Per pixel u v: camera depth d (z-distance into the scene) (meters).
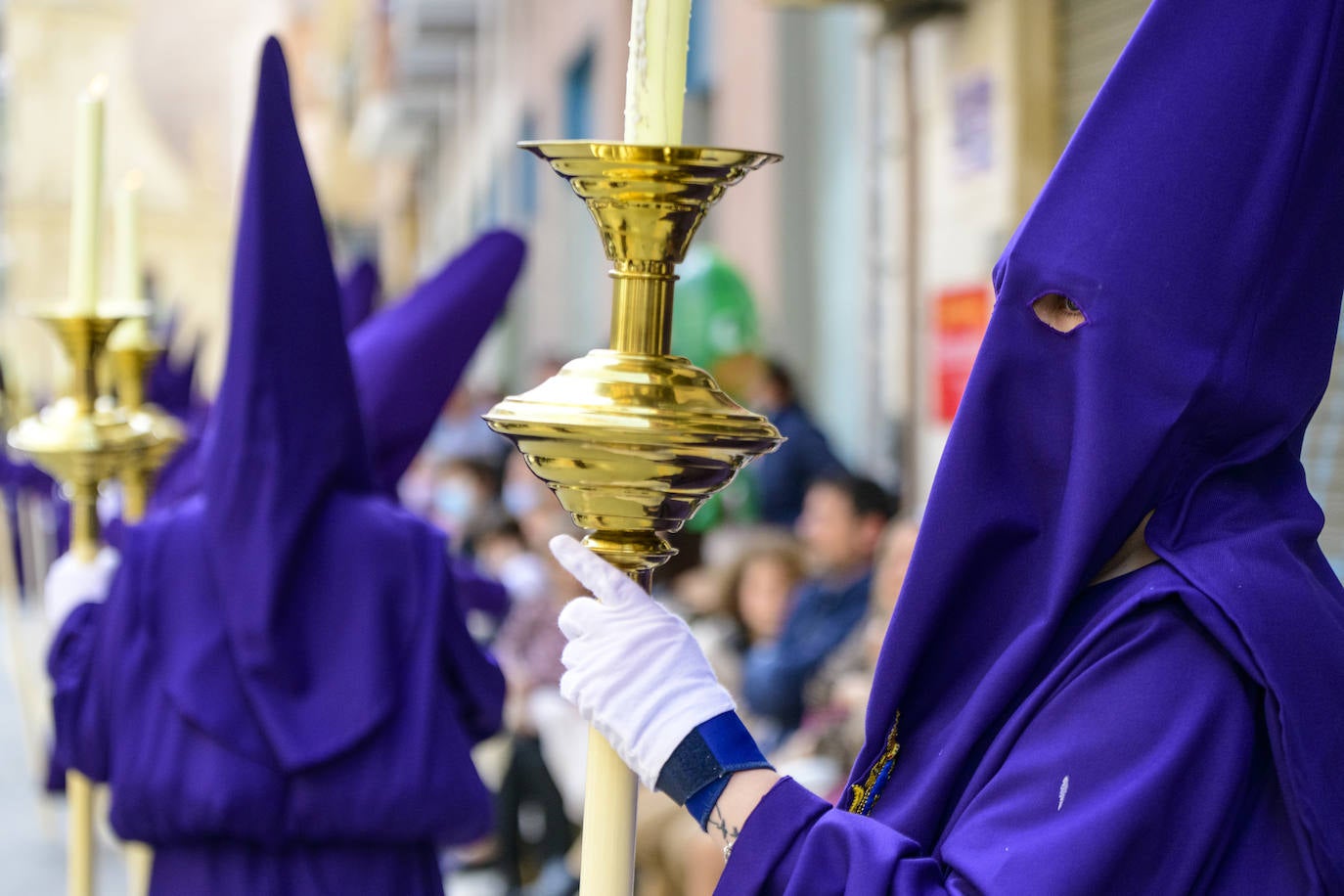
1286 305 3.38
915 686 3.62
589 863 3.40
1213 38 3.39
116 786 6.03
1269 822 3.20
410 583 6.23
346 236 82.69
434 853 6.30
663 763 3.35
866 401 15.89
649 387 3.14
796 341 19.00
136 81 64.31
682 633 3.42
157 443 7.75
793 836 3.33
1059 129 12.23
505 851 11.30
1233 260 3.33
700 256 14.45
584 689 3.38
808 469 13.09
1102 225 3.36
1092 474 3.33
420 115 60.34
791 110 19.08
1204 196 3.34
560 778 11.36
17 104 36.84
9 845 13.23
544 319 38.16
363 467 6.42
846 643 9.61
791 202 19.11
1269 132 3.36
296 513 6.13
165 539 6.35
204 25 66.44
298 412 6.19
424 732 6.02
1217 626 3.21
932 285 13.88
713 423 3.12
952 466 3.50
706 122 23.48
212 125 66.50
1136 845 3.13
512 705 11.32
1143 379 3.32
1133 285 3.33
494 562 14.11
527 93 39.50
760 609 10.65
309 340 6.23
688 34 3.12
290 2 81.06
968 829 3.27
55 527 14.85
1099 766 3.19
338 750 5.91
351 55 73.44
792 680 9.92
